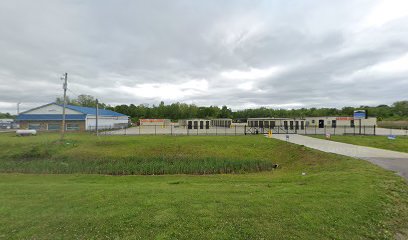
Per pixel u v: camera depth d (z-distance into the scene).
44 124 42.09
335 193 6.98
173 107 88.44
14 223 5.22
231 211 5.67
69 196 7.11
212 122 58.88
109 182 12.41
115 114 61.06
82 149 21.50
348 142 22.25
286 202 6.24
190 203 6.20
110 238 4.59
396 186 7.84
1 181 13.36
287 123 43.03
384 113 74.94
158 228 4.91
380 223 5.33
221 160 17.78
